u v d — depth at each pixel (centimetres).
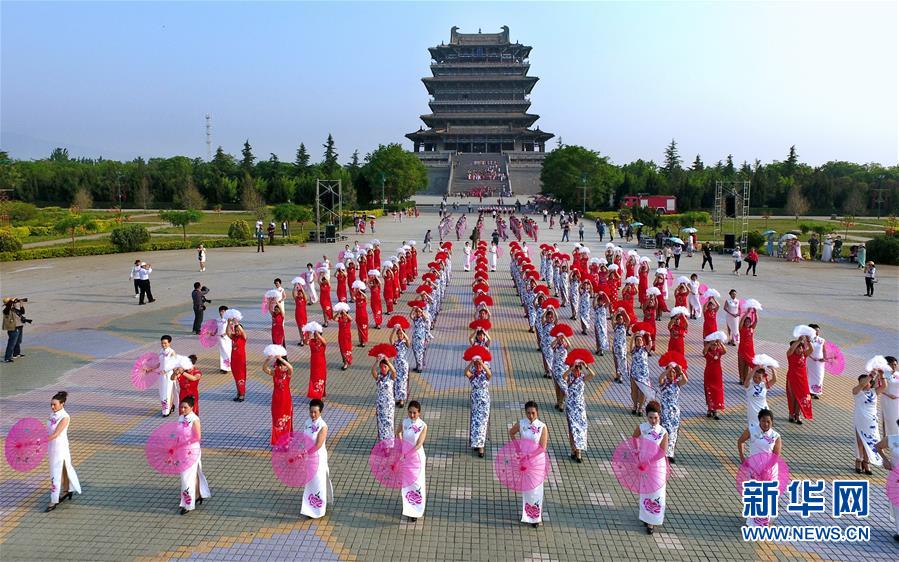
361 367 1906
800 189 10269
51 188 11275
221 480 1189
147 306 2853
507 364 1931
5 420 1481
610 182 10194
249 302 2923
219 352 1989
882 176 12006
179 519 1055
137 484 1178
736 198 5544
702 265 4081
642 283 2822
